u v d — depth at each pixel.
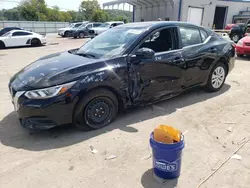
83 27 24.73
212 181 2.33
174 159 2.20
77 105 3.08
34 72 3.21
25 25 39.19
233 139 3.11
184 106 4.21
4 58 10.59
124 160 2.67
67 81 2.97
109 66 3.25
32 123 2.98
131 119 3.68
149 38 3.70
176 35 4.02
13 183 2.32
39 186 2.28
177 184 2.28
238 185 2.28
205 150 2.85
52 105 2.90
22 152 2.84
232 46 5.02
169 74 3.89
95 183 2.31
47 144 3.01
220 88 5.06
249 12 27.72
